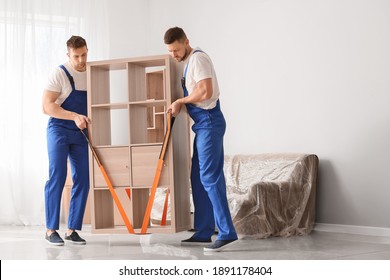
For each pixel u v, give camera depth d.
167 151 4.63
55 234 4.89
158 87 7.58
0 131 7.16
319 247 4.54
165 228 4.69
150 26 8.23
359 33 5.47
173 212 4.64
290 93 6.14
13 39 7.18
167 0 7.87
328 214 5.75
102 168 4.79
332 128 5.72
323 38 5.80
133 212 4.82
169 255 4.15
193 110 4.33
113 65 4.88
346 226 5.59
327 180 5.76
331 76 5.73
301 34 6.02
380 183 5.32
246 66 6.63
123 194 6.06
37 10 7.33
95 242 5.01
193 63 4.28
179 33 4.32
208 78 4.21
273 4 6.32
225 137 6.90
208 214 4.71
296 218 5.51
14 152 7.19
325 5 5.78
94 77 4.91
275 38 6.30
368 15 5.39
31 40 7.25
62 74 4.79
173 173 4.64
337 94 5.68
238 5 6.73
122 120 8.12
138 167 4.74
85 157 4.91
